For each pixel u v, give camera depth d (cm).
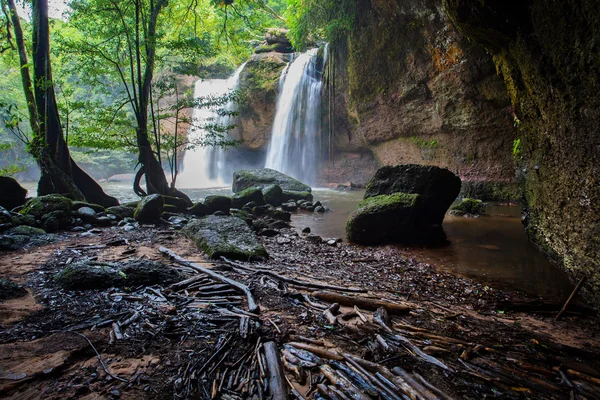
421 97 1595
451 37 1341
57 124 1030
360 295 446
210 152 2598
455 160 1595
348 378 263
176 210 1079
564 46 462
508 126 1385
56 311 353
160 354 287
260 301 406
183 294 417
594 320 419
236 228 712
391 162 1922
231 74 2706
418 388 249
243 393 245
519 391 257
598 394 257
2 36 1289
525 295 498
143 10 1178
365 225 805
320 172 2295
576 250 507
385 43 1609
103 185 2314
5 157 2505
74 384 245
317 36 2172
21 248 598
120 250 610
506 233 905
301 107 2205
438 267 634
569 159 507
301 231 937
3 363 261
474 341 339
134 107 1112
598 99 399
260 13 2236
